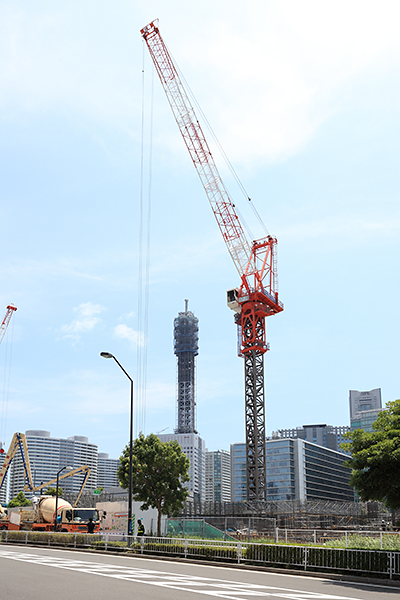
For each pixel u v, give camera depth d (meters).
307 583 19.03
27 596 14.42
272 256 131.75
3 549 37.62
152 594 15.13
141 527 36.84
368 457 25.36
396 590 17.48
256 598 14.45
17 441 80.81
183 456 60.34
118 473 60.62
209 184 118.19
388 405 28.02
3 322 150.38
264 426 120.44
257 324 127.44
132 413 38.84
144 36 103.75
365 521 81.31
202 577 20.39
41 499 59.22
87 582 18.09
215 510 92.44
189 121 110.94
